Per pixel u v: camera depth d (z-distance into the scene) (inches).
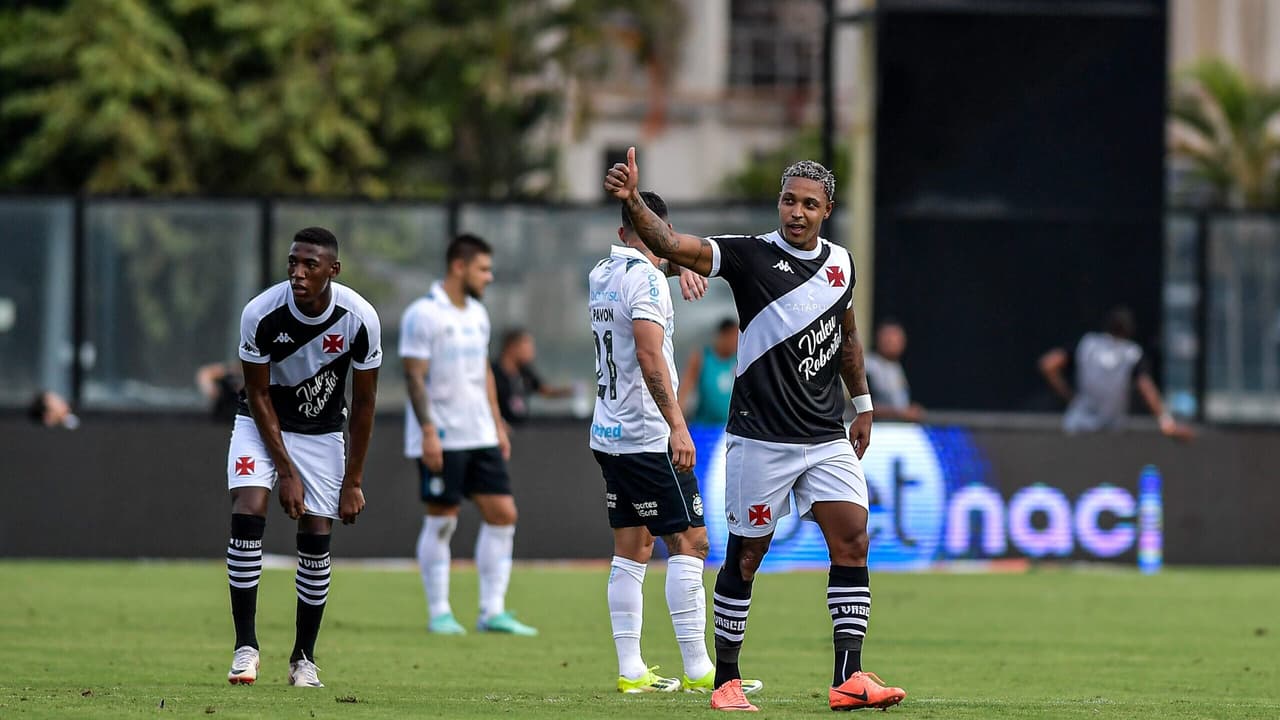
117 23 3873.0
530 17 4685.0
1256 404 2603.3
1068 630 1608.0
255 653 1063.6
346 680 1147.3
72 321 2432.3
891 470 2249.0
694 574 1101.7
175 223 2436.0
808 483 952.9
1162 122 2481.5
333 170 4109.3
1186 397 2664.9
